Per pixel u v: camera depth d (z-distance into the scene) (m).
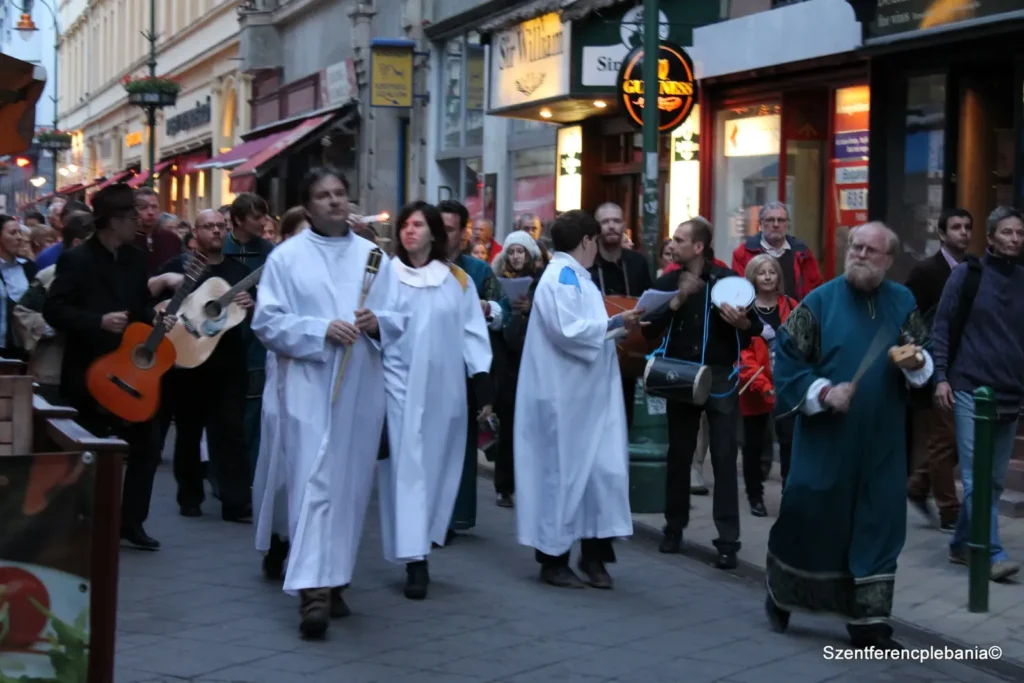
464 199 21.62
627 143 16.92
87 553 3.93
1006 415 7.73
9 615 3.87
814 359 6.46
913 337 6.45
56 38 53.69
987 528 7.11
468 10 20.00
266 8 31.16
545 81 15.53
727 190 14.70
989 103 11.62
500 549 8.71
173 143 43.28
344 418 6.58
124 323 7.90
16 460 3.85
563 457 7.50
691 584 7.85
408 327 7.24
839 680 6.02
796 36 12.85
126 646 6.28
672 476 8.62
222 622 6.75
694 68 14.24
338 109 25.78
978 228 11.66
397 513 7.14
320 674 5.92
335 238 6.74
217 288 9.01
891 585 6.43
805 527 6.50
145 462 8.32
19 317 8.93
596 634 6.70
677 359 8.14
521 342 9.62
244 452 9.30
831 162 13.05
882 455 6.39
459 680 5.88
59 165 59.25
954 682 6.07
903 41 11.06
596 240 7.71
